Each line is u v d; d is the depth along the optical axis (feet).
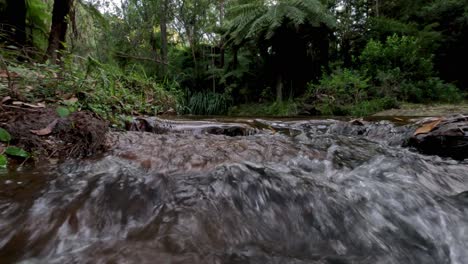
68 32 15.16
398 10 36.37
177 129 7.66
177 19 33.27
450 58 33.09
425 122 8.02
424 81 24.67
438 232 3.26
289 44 29.45
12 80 6.02
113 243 2.44
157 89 15.05
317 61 30.99
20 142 4.50
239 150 5.25
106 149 5.03
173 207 3.12
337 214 3.33
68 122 5.11
